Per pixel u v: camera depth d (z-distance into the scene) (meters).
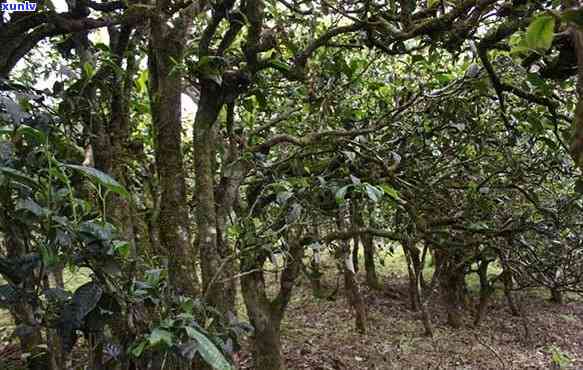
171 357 1.07
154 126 1.70
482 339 5.17
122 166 1.87
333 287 6.45
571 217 3.21
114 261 0.95
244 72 1.89
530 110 2.47
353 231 2.92
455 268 4.50
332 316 5.71
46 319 1.02
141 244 1.73
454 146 3.28
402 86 3.50
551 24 0.69
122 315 1.05
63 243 0.88
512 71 2.22
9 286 0.96
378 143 3.15
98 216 1.13
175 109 1.65
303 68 2.22
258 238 2.32
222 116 2.87
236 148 2.52
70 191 0.91
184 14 1.69
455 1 1.84
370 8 2.27
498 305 6.82
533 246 3.37
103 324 0.97
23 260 0.96
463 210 3.15
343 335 5.12
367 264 6.79
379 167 2.84
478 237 3.34
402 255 8.54
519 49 0.82
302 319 5.60
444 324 5.61
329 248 4.02
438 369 4.37
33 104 1.30
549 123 2.47
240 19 1.91
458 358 4.67
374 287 6.73
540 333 5.64
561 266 3.41
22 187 0.91
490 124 3.09
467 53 3.08
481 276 5.66
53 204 0.92
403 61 3.59
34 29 1.56
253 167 2.49
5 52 1.39
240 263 2.82
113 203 1.58
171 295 1.17
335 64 2.91
